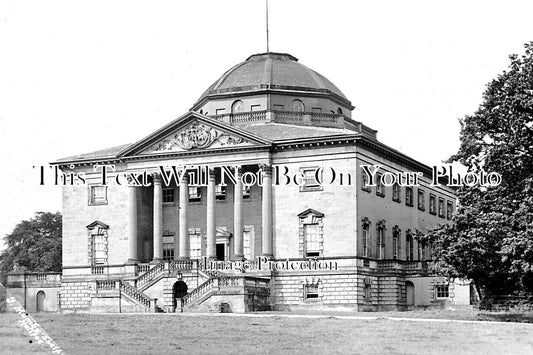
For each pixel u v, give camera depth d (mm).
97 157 103375
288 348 42969
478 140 68375
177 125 98125
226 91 108625
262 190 95000
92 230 103500
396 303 95000
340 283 90000
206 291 85875
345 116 107312
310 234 92250
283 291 92062
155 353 39906
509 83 66312
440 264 72188
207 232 96250
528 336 49531
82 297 103000
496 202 68375
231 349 42188
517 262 61469
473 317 68375
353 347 43812
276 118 103062
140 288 93875
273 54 114188
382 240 96375
